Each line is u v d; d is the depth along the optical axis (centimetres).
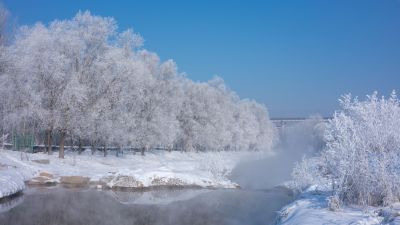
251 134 10038
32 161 3866
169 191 3612
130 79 4844
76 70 4584
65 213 2412
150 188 3700
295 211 1562
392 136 1458
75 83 4303
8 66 4116
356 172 1473
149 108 5966
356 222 1167
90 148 5781
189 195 3422
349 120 1506
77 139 4969
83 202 2814
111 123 4806
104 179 3672
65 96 4247
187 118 7544
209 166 4478
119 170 4034
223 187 3931
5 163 3372
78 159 4569
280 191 3709
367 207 1425
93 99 4594
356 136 1472
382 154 1470
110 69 4706
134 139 5631
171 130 6375
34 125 4500
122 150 5738
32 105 4156
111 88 4650
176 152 7269
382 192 1441
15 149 4462
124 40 5219
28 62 4216
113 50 4750
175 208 2809
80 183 3575
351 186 1497
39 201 2700
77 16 4675
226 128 8862
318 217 1298
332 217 1283
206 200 3180
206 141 7750
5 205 2506
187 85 7944
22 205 2534
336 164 1546
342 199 1532
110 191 3425
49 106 4388
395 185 1430
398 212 1183
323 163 1750
